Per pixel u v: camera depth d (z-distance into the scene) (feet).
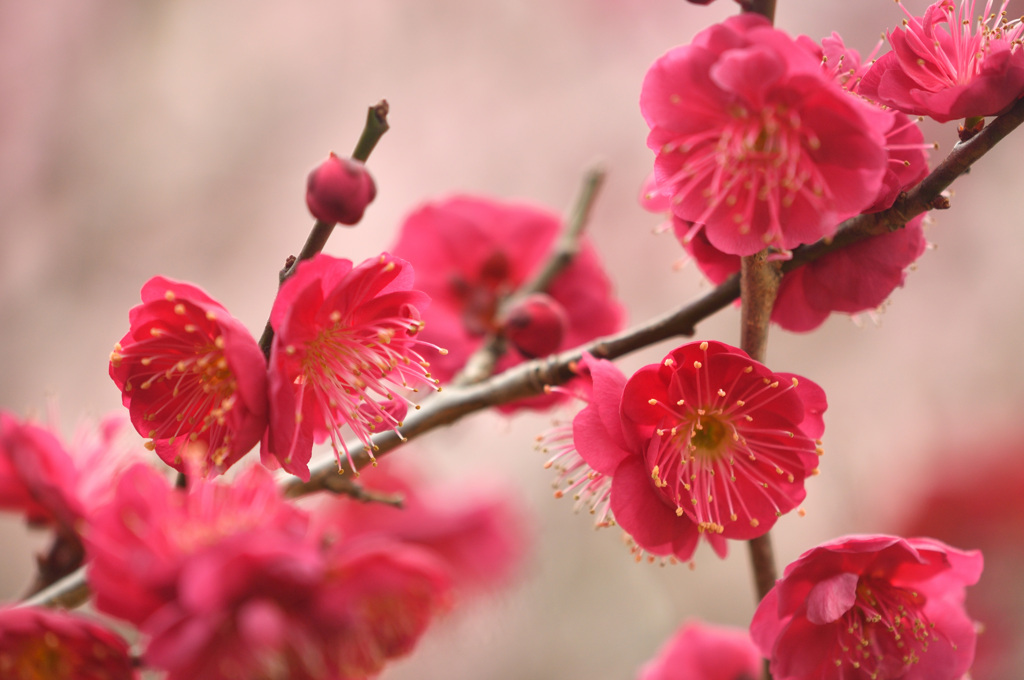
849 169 1.40
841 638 1.43
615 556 2.74
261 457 1.41
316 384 1.43
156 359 1.44
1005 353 2.89
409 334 1.45
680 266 1.48
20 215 2.98
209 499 1.45
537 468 2.84
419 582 1.48
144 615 1.42
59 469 1.48
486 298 1.63
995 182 3.00
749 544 1.45
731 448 1.43
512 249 1.64
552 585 2.66
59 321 2.98
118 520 1.43
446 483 2.07
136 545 1.43
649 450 1.41
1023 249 2.97
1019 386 2.83
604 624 2.62
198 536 1.44
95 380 2.98
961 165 1.41
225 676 1.42
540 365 1.48
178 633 1.41
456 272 1.64
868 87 1.43
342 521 1.77
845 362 3.07
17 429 1.48
